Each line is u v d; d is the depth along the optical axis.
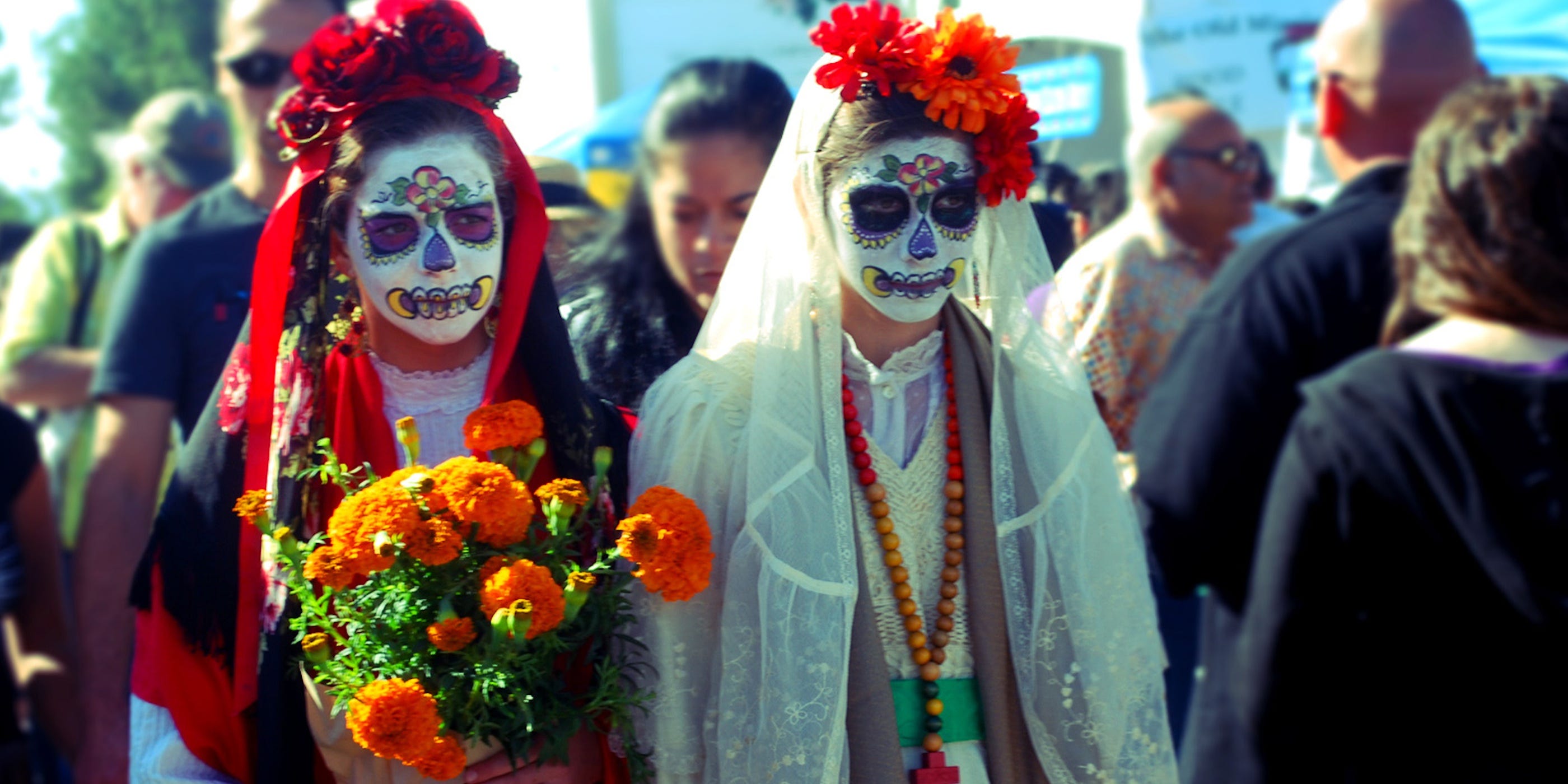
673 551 1.96
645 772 2.13
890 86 2.18
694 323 3.06
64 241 4.32
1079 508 2.28
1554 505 2.32
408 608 1.92
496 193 2.24
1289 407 2.98
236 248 3.18
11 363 4.22
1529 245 2.44
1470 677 2.42
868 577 2.22
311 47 2.20
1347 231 3.07
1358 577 2.50
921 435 2.32
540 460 2.24
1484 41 5.24
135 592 2.29
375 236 2.15
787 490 2.15
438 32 2.20
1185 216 3.75
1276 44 5.22
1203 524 2.97
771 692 2.11
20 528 3.56
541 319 2.26
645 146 3.26
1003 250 2.31
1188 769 3.01
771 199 2.25
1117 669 2.27
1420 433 2.42
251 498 2.01
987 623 2.25
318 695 2.03
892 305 2.21
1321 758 2.57
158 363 3.16
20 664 3.67
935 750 2.21
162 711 2.26
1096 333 3.70
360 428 2.24
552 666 2.01
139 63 22.55
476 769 2.02
